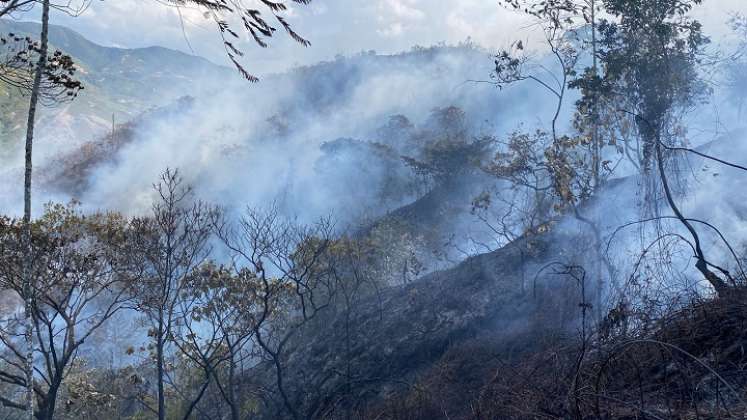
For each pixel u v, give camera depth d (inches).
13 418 690.8
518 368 283.1
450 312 741.9
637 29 504.7
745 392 182.9
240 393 678.5
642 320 260.2
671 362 218.5
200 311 603.8
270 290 629.9
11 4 321.7
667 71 488.1
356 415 559.2
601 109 549.6
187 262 588.4
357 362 741.9
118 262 573.9
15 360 701.3
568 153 596.1
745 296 237.6
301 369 775.7
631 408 193.6
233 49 223.0
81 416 666.2
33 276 521.3
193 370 689.0
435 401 452.8
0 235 515.8
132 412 736.3
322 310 874.1
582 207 593.9
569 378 232.5
